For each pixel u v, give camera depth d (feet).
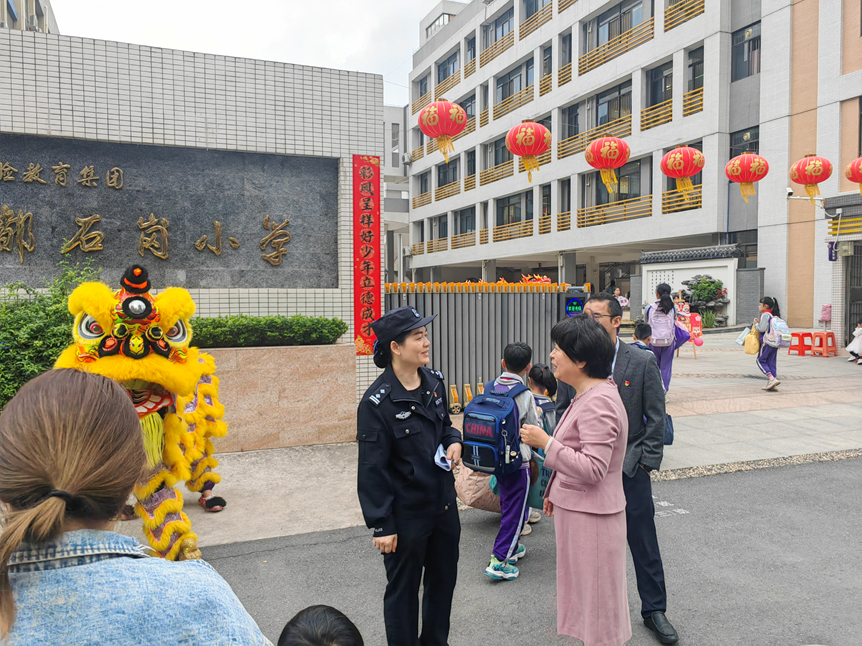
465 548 13.12
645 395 9.87
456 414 25.09
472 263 114.93
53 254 19.70
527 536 13.93
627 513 9.87
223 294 21.43
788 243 60.64
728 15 65.26
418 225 129.39
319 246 23.20
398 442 8.28
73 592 2.57
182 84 20.83
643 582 9.84
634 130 75.05
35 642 2.50
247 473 17.69
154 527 11.07
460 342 25.82
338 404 20.94
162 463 11.18
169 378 10.37
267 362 19.97
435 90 119.85
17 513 2.59
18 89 18.90
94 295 10.11
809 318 58.80
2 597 2.53
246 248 22.13
